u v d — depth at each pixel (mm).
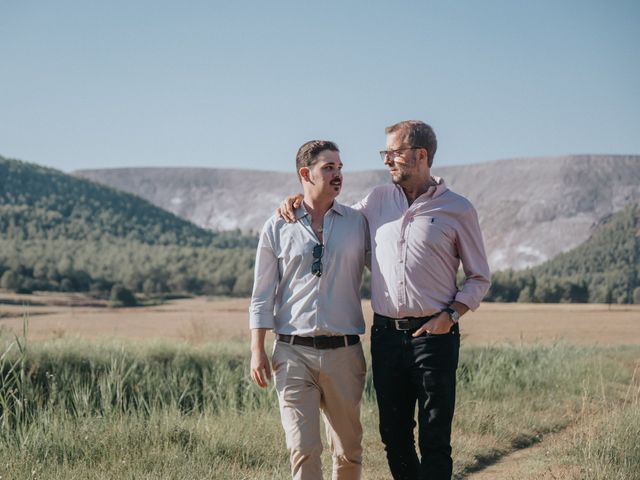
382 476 6324
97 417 7039
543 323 66250
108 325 58781
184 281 155250
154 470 5719
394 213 4648
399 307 4543
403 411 4734
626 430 7004
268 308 4629
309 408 4535
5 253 160625
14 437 6469
